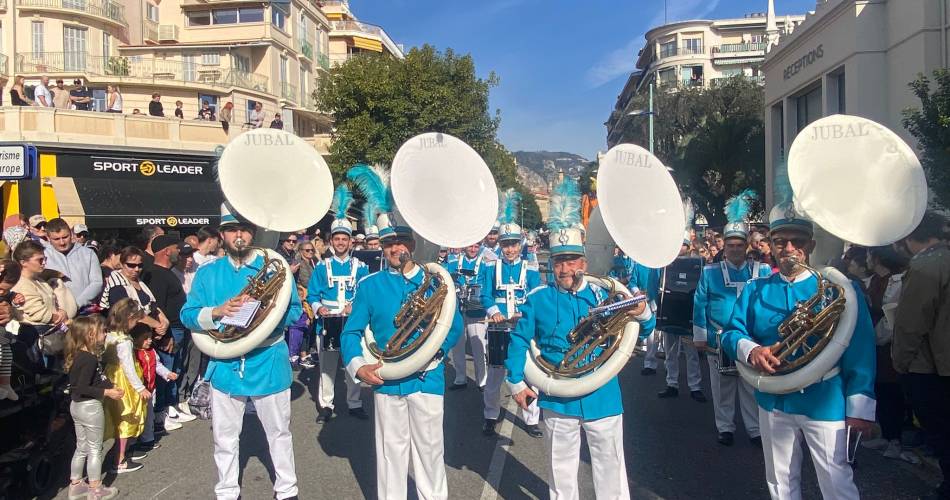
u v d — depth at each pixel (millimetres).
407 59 23734
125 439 5090
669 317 6922
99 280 6488
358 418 6723
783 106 18828
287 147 4262
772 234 3498
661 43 64000
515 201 6773
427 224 3646
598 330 3553
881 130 3232
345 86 23484
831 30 15555
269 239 4664
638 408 7020
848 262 5988
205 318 4070
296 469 5191
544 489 4789
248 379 4180
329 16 49875
